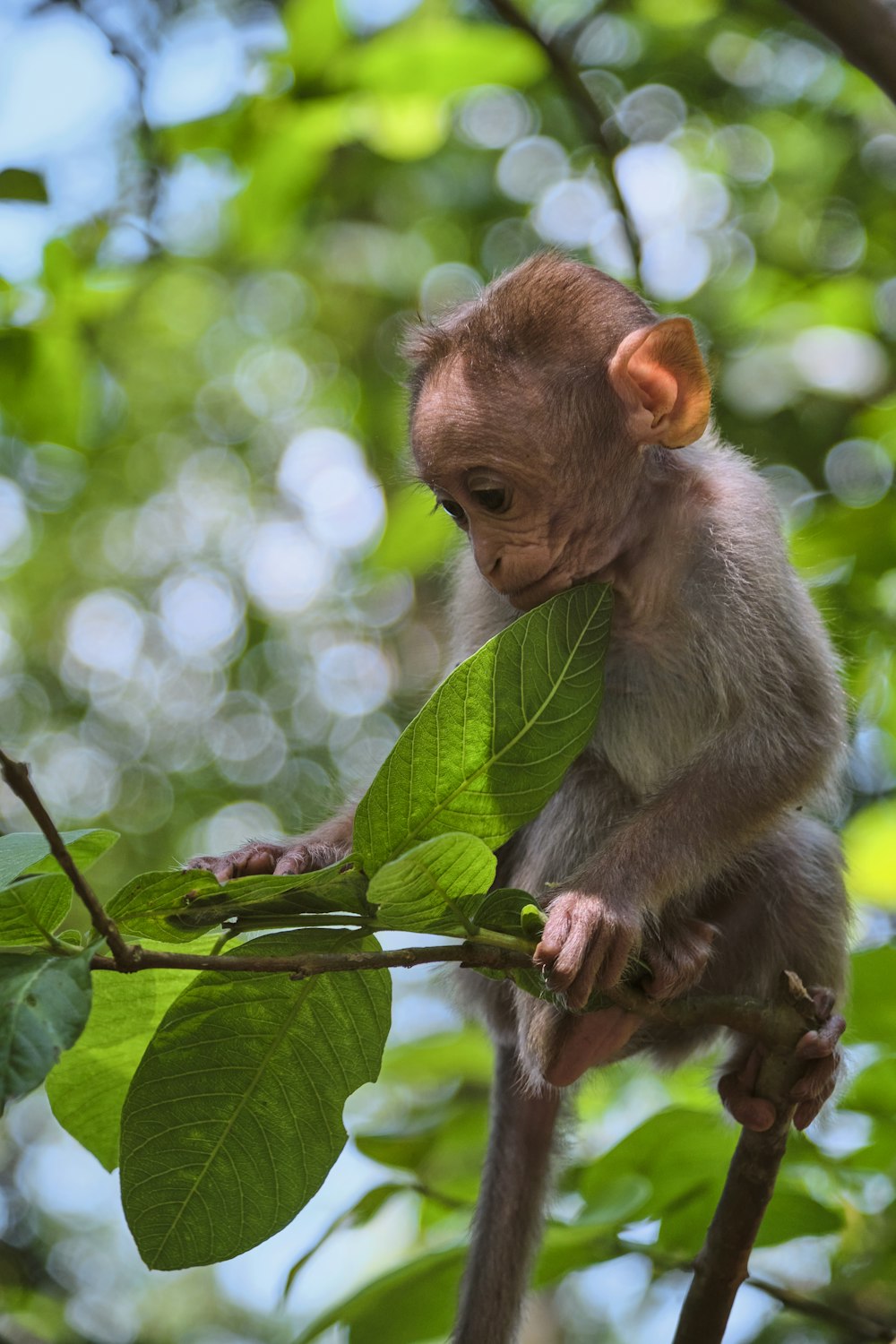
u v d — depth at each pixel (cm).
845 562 1198
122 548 3281
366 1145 942
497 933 533
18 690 3291
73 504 3131
